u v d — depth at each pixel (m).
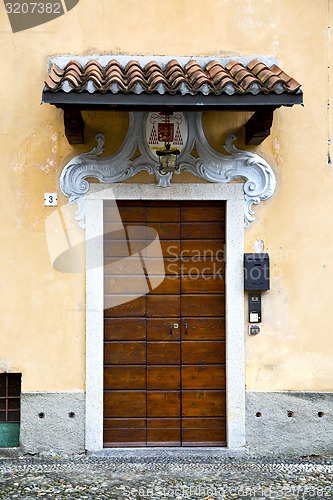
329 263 6.66
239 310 6.59
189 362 6.70
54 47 6.57
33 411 6.48
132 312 6.70
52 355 6.52
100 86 5.47
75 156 6.53
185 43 6.63
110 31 6.60
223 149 6.59
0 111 6.54
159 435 6.66
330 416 6.59
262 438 6.57
